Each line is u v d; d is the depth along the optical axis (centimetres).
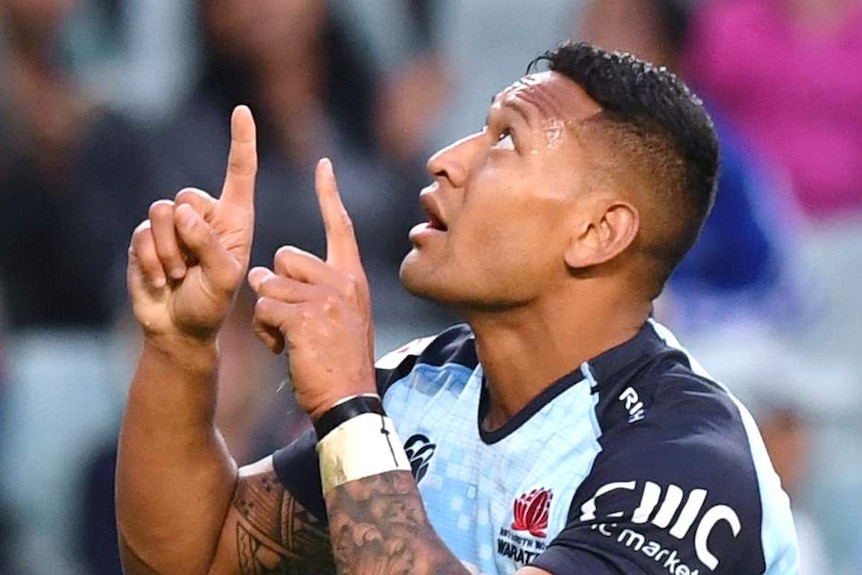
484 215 974
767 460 964
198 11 2003
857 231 2141
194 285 965
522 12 2481
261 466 1055
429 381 1034
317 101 2048
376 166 2053
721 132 1945
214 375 1003
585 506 922
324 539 1037
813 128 2205
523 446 967
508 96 994
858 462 1884
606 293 985
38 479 1922
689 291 1925
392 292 1984
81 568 1847
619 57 993
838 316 2066
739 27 2217
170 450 1006
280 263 952
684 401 951
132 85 2303
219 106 1973
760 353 1839
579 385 972
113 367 1933
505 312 984
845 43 2205
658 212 981
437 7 2292
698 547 904
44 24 2161
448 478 989
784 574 959
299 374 929
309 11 2005
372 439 920
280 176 1930
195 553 1029
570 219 974
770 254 1945
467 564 969
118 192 2023
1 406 1938
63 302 2077
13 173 2089
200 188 1953
